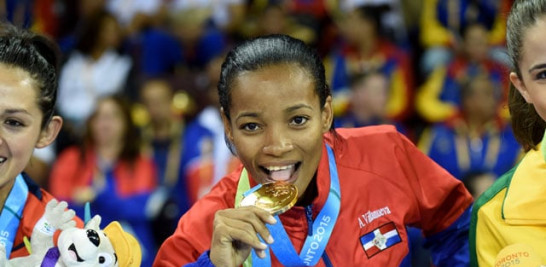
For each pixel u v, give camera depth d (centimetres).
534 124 271
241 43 259
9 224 275
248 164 254
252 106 247
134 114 630
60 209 260
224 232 240
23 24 302
